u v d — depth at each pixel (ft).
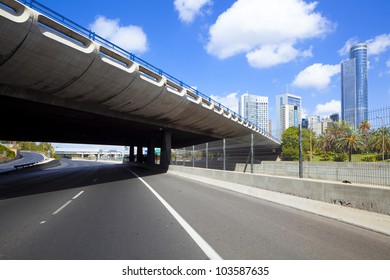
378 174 52.75
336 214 23.48
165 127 107.24
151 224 21.75
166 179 68.74
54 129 110.63
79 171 111.45
